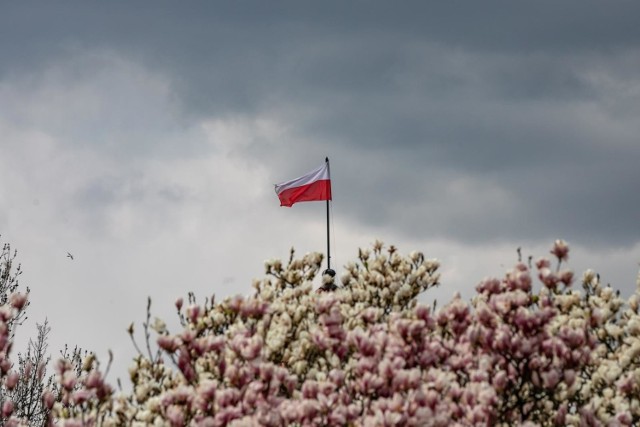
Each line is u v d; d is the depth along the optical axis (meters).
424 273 20.42
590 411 15.30
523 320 14.53
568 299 18.95
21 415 30.50
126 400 16.72
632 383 16.30
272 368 13.95
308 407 13.57
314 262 20.41
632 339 18.17
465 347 15.39
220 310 17.98
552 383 14.26
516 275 14.96
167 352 15.40
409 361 14.95
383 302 20.27
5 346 17.56
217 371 16.52
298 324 18.19
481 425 13.80
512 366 14.99
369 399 14.19
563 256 15.60
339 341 15.32
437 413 13.41
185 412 14.55
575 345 14.66
